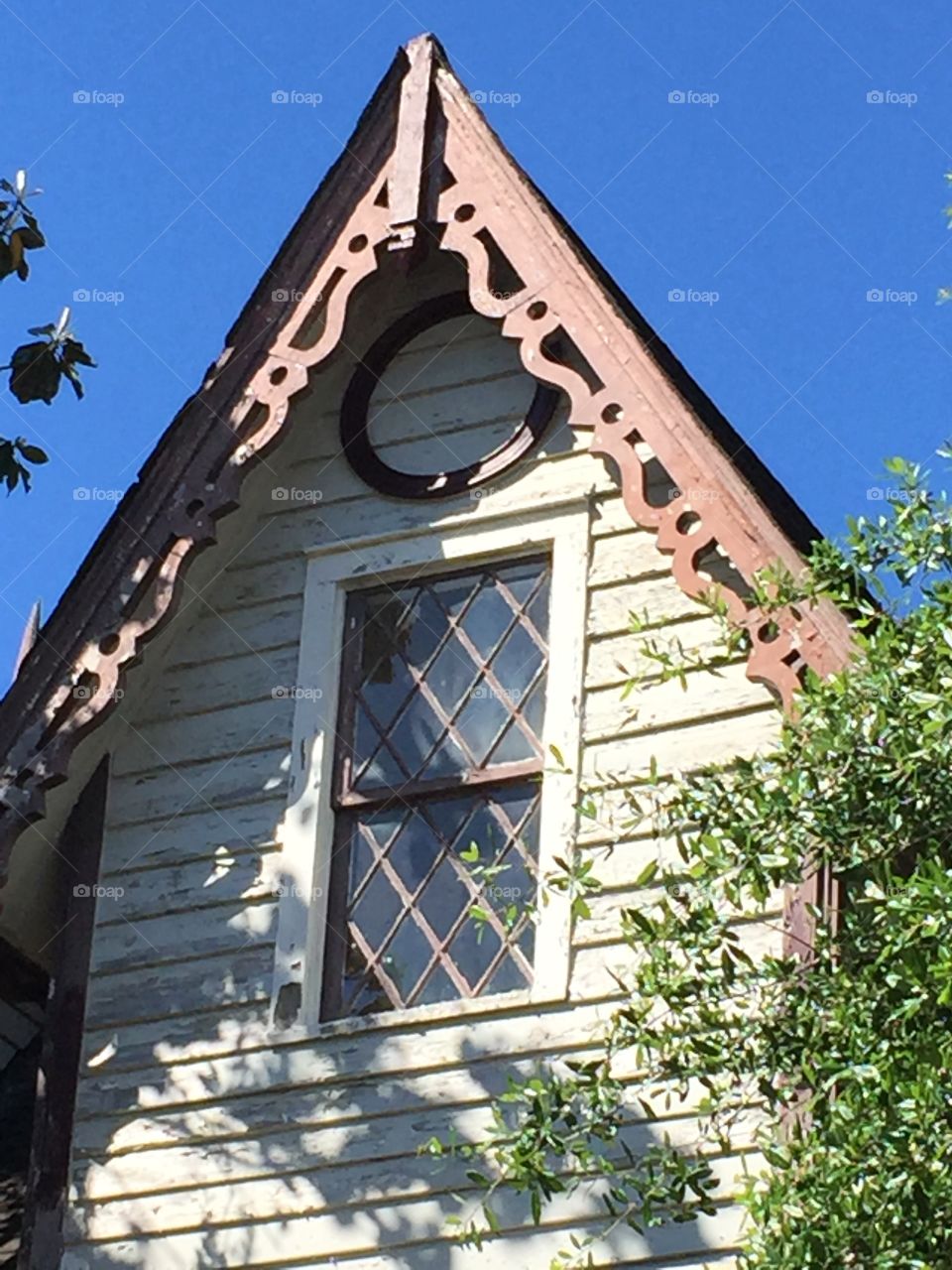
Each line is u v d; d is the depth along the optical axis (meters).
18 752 10.85
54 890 11.08
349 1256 9.90
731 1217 9.38
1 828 10.77
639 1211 8.88
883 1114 7.99
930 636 8.62
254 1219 10.09
